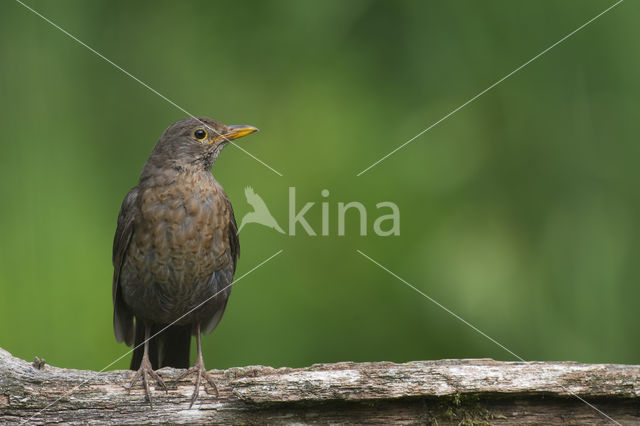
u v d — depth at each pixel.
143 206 8.38
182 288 8.58
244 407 7.12
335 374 6.98
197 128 8.69
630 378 6.98
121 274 8.63
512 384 6.98
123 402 7.12
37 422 7.00
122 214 8.67
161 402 7.13
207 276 8.65
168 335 9.45
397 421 7.09
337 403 7.05
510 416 7.09
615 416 7.07
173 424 7.10
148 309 8.74
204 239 8.47
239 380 6.97
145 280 8.51
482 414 7.08
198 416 7.11
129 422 7.09
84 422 7.04
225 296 9.01
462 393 6.96
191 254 8.45
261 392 6.94
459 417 7.06
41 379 7.09
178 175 8.48
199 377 7.23
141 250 8.40
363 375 6.98
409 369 7.02
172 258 8.42
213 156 8.81
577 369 7.02
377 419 7.08
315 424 7.07
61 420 7.03
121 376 7.25
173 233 8.38
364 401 7.00
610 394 6.97
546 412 7.09
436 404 7.09
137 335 9.40
